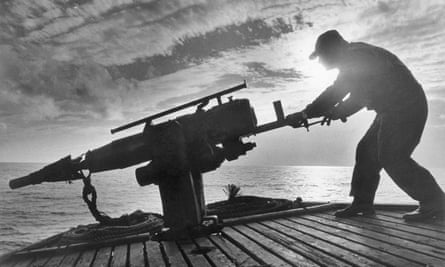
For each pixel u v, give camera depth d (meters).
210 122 4.82
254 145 4.93
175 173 4.71
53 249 4.51
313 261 3.38
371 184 5.29
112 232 5.01
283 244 4.02
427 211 4.61
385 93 4.66
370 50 4.76
